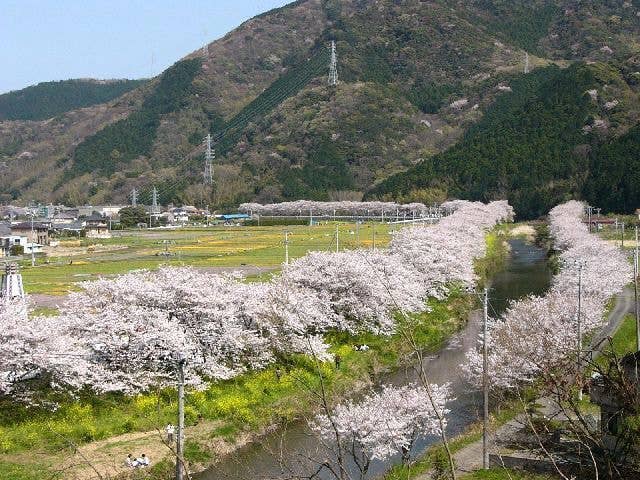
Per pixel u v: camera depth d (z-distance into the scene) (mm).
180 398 19875
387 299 49656
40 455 30016
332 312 48188
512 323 41281
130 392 35125
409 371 44469
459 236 88312
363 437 29281
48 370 33719
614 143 168000
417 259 64750
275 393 38219
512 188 173500
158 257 94375
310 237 120062
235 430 33844
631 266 76500
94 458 29953
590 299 51094
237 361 40312
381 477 27766
